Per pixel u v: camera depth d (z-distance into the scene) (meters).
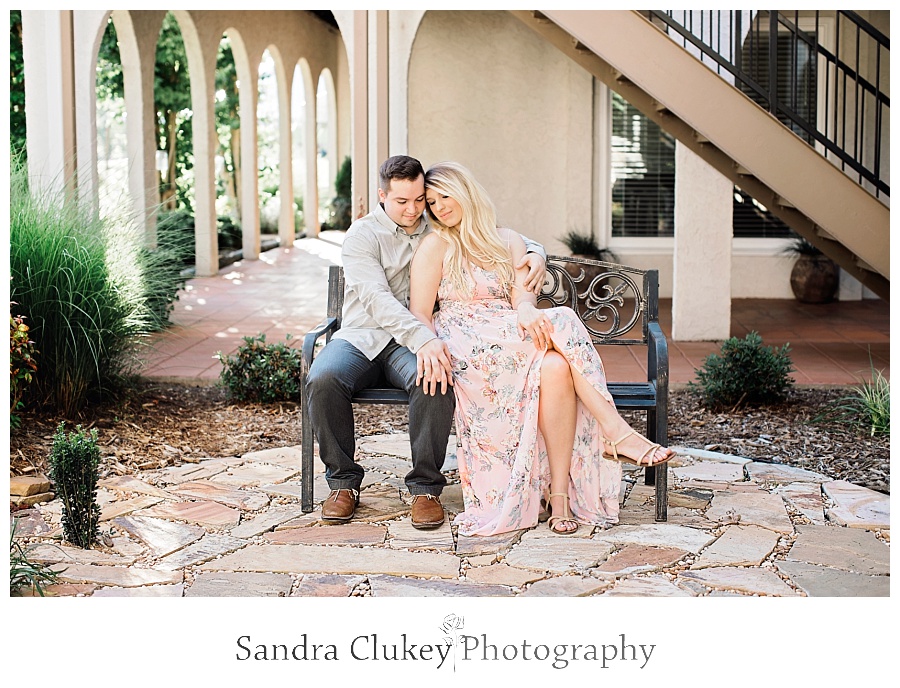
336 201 17.09
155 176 9.52
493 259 3.52
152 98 9.43
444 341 3.44
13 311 4.39
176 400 5.09
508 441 3.38
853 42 8.53
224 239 13.40
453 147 8.94
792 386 5.37
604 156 9.13
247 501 3.59
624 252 9.29
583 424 3.39
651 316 3.84
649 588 2.85
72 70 6.91
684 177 6.91
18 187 4.89
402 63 6.76
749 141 5.30
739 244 9.39
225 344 6.68
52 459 3.13
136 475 3.90
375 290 3.44
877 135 5.47
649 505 3.57
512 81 8.88
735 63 6.41
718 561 3.04
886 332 7.33
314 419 3.37
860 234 5.32
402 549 3.15
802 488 3.75
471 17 8.80
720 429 4.65
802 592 2.82
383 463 4.09
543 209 9.02
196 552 3.11
